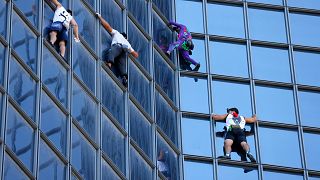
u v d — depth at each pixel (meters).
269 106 64.25
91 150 54.72
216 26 65.75
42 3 54.66
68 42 55.62
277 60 65.81
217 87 63.88
